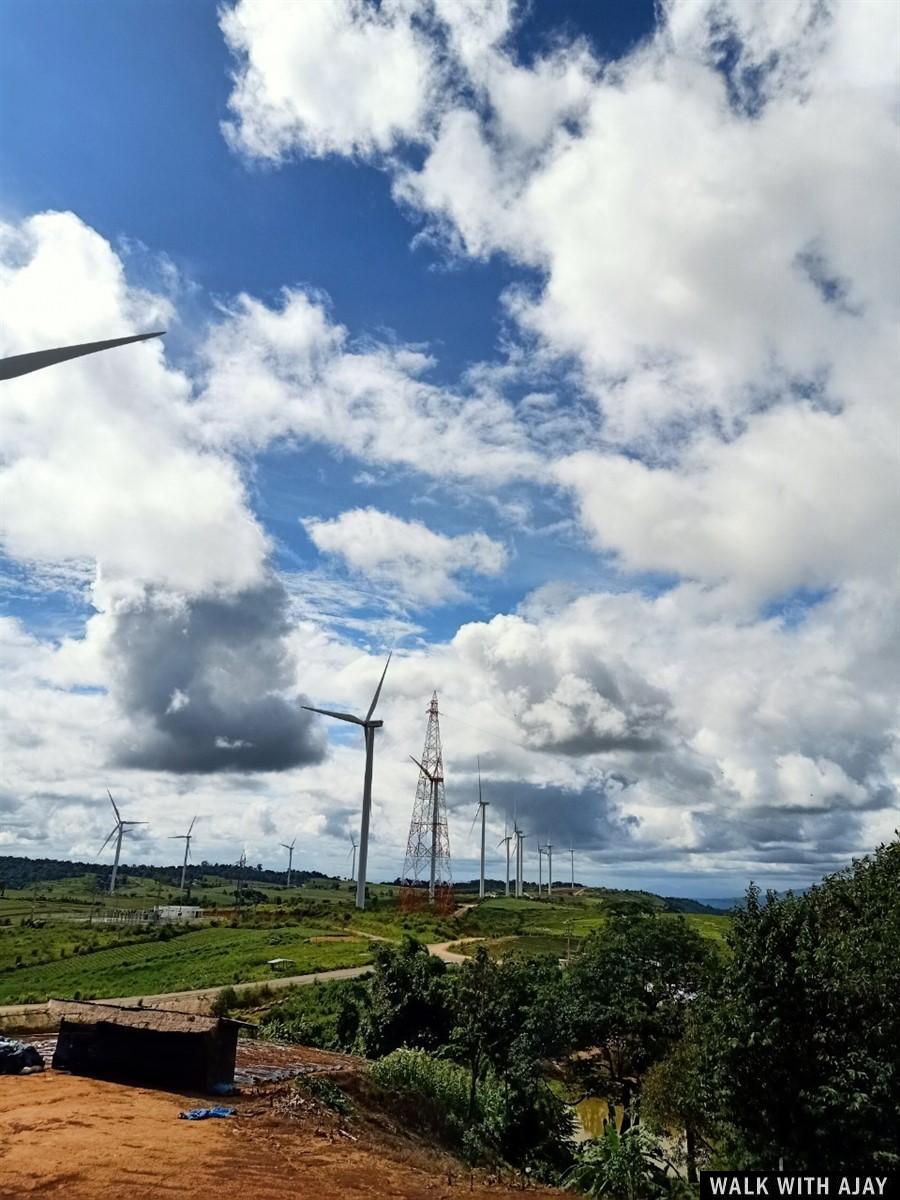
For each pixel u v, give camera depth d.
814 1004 24.27
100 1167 19.31
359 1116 29.19
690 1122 32.12
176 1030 28.58
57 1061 29.58
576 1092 47.69
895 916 27.66
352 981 69.25
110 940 114.25
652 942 46.88
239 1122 24.91
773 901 26.59
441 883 151.25
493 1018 40.66
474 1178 25.48
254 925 126.88
